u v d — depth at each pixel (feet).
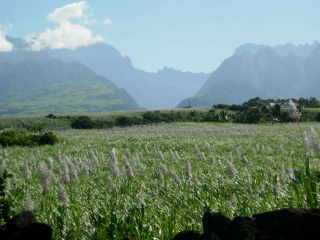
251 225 21.62
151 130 298.56
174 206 46.37
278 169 72.02
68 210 42.37
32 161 119.24
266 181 54.03
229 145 153.89
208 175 72.69
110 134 268.41
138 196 45.60
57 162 107.65
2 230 25.48
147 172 82.28
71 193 53.98
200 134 228.84
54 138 204.33
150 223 37.42
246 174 63.05
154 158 118.52
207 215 23.24
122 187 55.36
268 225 21.70
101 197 53.31
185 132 253.03
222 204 44.19
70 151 162.09
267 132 214.69
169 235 34.96
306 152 35.45
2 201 35.27
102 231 35.40
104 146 179.52
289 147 133.90
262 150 123.65
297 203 35.14
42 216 42.01
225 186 57.00
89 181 69.10
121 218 36.88
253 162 94.79
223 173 75.77
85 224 37.81
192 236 22.08
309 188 34.06
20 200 52.11
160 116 413.80
